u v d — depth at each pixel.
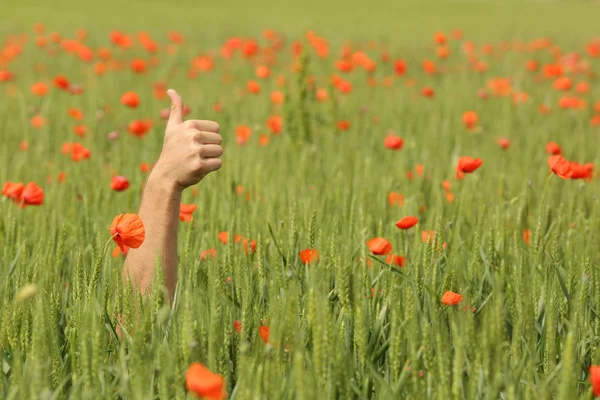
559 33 31.44
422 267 3.75
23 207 4.95
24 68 16.44
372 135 9.53
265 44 24.39
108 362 3.11
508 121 10.57
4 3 37.94
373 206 5.52
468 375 2.81
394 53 21.86
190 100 12.52
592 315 3.72
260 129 9.86
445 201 5.75
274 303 3.13
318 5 48.69
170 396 2.66
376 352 3.10
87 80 14.89
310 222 3.88
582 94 13.88
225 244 4.59
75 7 38.91
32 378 2.50
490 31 32.53
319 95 10.80
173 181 3.58
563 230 4.89
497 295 2.84
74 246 4.60
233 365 3.00
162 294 3.15
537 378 2.90
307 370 2.77
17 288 3.56
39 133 9.35
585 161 8.26
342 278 3.21
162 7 42.62
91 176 6.79
